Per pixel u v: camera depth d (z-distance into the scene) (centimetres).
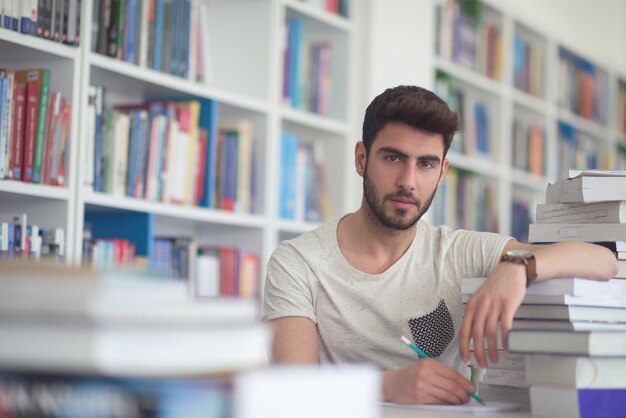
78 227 272
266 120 349
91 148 277
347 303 196
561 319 142
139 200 292
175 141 308
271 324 197
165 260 308
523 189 534
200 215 315
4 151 253
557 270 146
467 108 468
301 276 198
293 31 364
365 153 196
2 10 253
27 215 276
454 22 456
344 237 201
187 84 314
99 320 65
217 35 361
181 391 64
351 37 392
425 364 152
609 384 131
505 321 143
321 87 381
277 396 69
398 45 407
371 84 391
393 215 189
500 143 492
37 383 65
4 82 253
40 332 65
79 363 64
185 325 68
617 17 644
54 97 267
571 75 565
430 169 190
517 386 151
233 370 72
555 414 132
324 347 199
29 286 69
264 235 344
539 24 527
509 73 500
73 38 271
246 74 355
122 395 64
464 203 463
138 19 298
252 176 346
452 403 149
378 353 196
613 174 157
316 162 372
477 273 196
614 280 160
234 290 333
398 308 194
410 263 197
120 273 74
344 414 74
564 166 557
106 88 307
